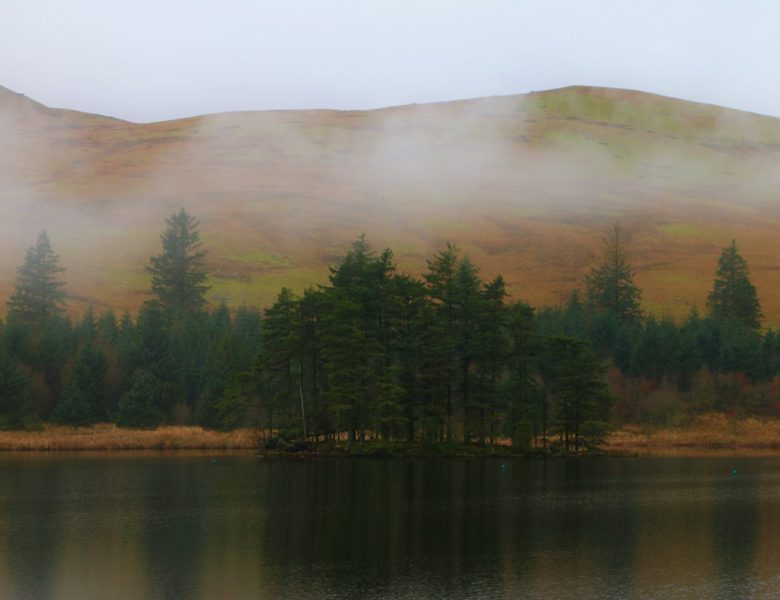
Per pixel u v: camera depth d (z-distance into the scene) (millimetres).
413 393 102688
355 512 61125
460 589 40906
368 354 99438
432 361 100688
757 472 86688
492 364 104062
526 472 86062
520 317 103312
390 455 99938
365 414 99562
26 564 45312
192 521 57344
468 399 104812
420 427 111875
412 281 106125
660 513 61438
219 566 45062
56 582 41875
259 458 96750
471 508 63125
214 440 106625
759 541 51844
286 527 55438
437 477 81000
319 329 101000
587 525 56750
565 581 42406
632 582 42281
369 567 45125
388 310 104062
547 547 50031
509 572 44125
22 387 108812
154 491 70000
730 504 65500
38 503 64062
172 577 42844
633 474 84812
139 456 96812
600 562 46281
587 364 104812
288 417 104250
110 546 49688
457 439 107312
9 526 55375
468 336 104188
